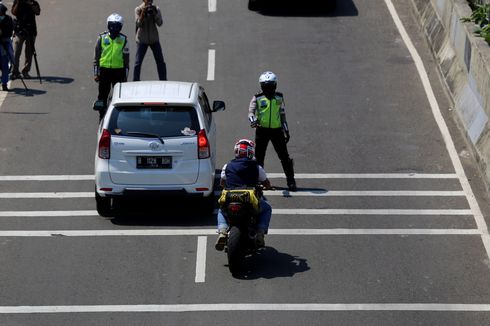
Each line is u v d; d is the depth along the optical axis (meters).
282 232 44.94
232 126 59.50
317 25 79.12
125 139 44.50
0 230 45.16
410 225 45.81
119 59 58.16
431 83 66.62
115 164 44.69
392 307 37.31
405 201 48.78
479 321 36.31
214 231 44.66
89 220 46.22
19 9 66.44
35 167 53.50
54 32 77.88
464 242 43.84
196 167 44.75
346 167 53.50
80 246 43.25
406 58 71.50
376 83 66.94
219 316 36.44
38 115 61.50
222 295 38.22
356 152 55.66
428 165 53.72
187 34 76.81
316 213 47.22
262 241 40.62
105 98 59.09
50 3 85.44
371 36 76.38
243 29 78.06
